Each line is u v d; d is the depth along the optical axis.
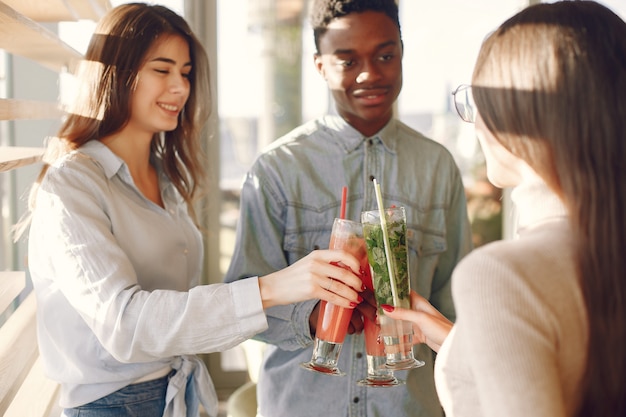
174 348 1.59
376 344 1.64
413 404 2.01
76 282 1.62
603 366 0.99
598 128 1.01
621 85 1.02
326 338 1.64
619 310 0.99
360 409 1.99
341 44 1.98
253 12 3.78
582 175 1.01
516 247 1.02
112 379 1.74
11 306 2.69
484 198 3.97
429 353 2.10
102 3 2.28
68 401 1.76
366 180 2.09
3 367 1.61
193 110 2.07
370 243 1.53
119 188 1.85
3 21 1.46
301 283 1.58
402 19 3.82
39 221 1.70
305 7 3.82
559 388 0.95
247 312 1.58
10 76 2.78
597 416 1.01
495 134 1.11
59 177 1.69
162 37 1.89
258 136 3.88
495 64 1.09
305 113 3.91
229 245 3.91
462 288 1.00
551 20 1.06
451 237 2.21
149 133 1.97
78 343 1.72
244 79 3.83
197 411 1.93
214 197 3.85
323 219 2.05
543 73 1.04
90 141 1.86
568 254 1.02
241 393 2.69
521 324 0.95
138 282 1.80
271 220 2.04
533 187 1.09
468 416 1.07
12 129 2.80
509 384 0.93
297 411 2.01
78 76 1.87
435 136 3.92
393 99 2.05
